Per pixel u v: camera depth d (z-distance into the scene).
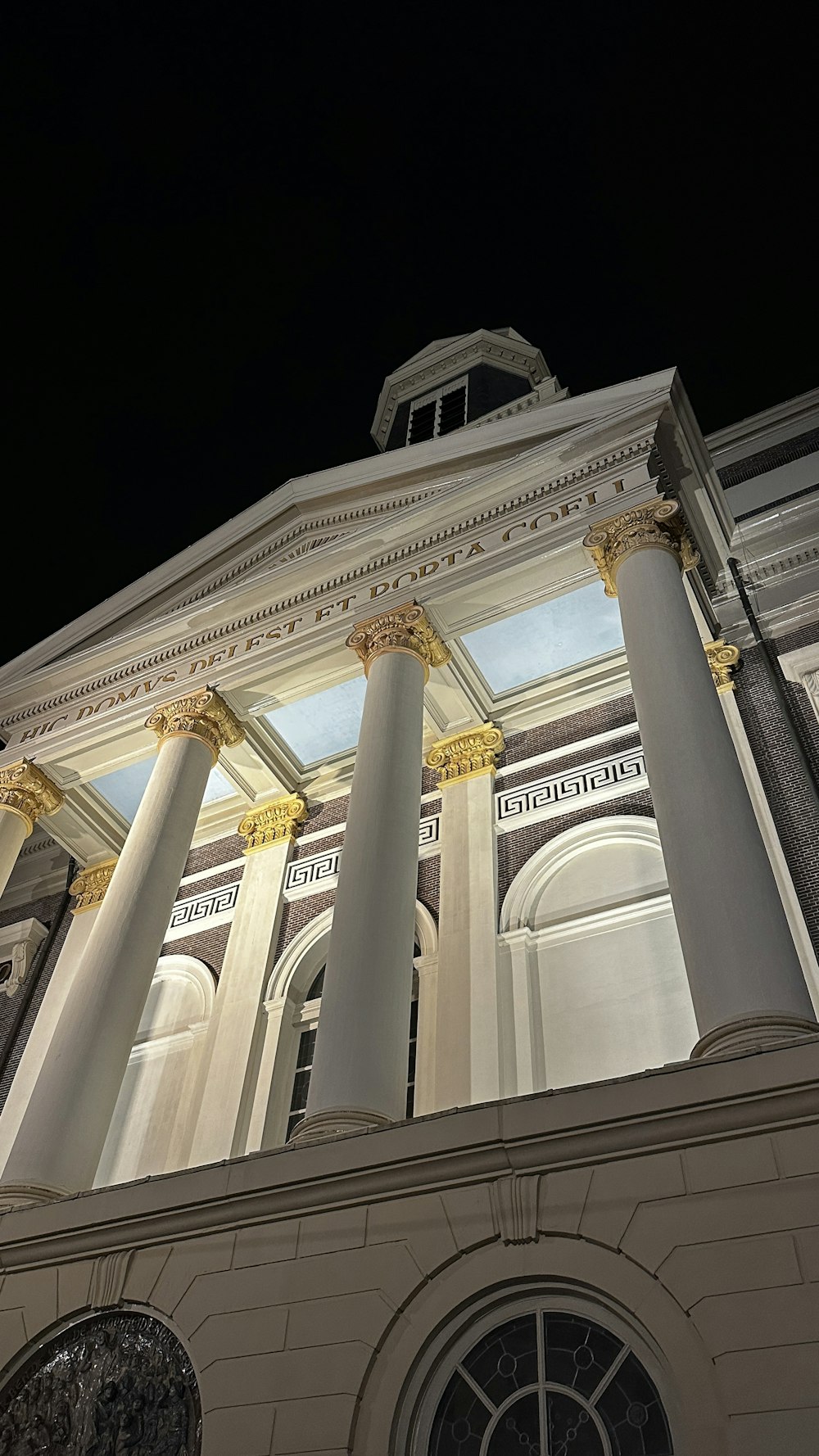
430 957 14.02
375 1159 8.26
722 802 9.29
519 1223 7.58
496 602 13.95
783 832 12.52
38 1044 15.77
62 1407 8.59
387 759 12.03
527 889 14.03
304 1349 7.73
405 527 15.06
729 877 8.66
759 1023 7.68
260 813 17.36
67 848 17.91
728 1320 6.52
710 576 15.46
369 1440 7.14
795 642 14.67
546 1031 12.55
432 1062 12.84
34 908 19.45
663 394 13.92
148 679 16.22
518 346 27.48
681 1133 7.38
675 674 10.69
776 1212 6.81
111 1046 11.39
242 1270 8.41
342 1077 9.16
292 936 15.57
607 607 14.68
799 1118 7.08
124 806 17.41
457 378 27.53
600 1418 6.93
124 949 12.14
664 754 9.93
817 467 17.92
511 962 13.37
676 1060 11.61
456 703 16.00
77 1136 10.65
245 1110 13.71
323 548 15.40
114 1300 8.83
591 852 14.12
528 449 15.02
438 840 15.33
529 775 15.46
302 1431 7.32
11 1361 8.91
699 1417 6.30
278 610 15.61
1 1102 15.78
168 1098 14.60
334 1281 7.96
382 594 14.45
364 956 10.05
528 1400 7.19
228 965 15.59
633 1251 7.09
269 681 15.11
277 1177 8.59
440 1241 7.79
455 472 16.25
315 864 16.38
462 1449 7.18
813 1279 6.45
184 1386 8.17
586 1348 7.25
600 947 13.09
